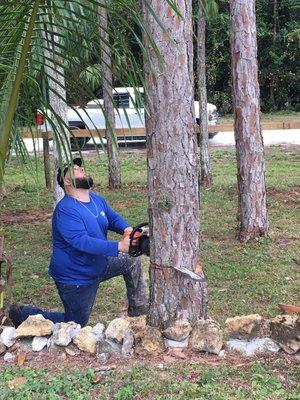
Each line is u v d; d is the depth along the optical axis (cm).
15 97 310
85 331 343
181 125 323
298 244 668
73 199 378
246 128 669
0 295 376
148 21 315
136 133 1190
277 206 884
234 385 296
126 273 407
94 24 283
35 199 998
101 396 288
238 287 522
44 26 296
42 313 398
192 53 326
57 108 545
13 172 1260
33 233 757
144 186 1118
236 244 674
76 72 311
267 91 3030
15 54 313
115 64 293
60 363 327
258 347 334
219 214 841
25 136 413
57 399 283
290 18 2912
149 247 350
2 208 927
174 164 327
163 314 345
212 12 949
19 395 287
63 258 380
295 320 336
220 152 1563
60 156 330
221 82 2936
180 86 320
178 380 302
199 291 345
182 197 331
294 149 1603
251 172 674
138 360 327
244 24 663
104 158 1511
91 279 383
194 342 335
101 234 385
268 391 288
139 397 286
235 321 341
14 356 338
